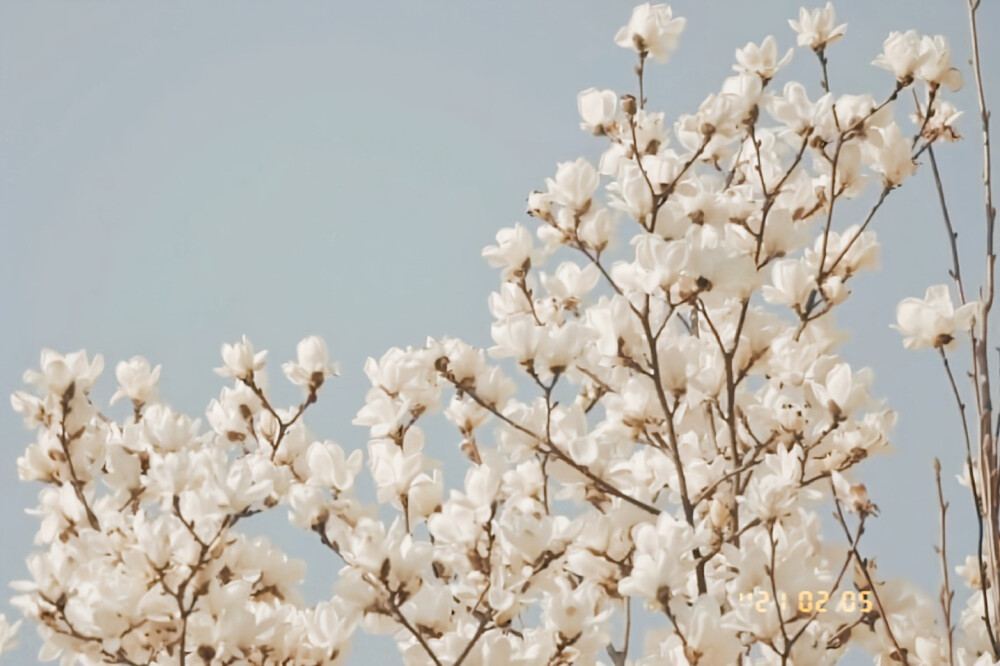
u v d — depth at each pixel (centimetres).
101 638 518
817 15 557
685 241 523
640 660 519
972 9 531
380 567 512
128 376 570
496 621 516
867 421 537
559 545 522
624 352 530
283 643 526
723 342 543
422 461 543
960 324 524
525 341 529
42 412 548
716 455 549
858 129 543
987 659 520
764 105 545
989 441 516
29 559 523
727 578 532
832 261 552
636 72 557
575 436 538
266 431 569
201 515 517
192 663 525
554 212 541
